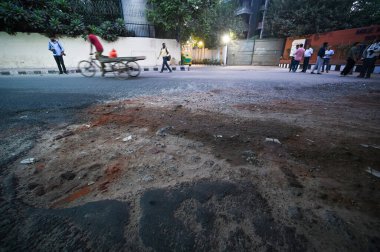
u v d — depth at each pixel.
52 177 1.44
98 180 1.41
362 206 1.17
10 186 1.35
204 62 24.22
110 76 8.52
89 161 1.66
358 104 3.90
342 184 1.38
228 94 4.70
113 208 1.14
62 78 7.71
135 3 13.46
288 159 1.71
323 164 1.64
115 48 13.14
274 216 1.10
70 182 1.39
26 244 0.93
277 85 6.21
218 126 2.52
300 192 1.29
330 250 0.90
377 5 15.16
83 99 4.02
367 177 1.46
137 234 0.98
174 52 15.02
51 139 2.11
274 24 19.12
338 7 16.44
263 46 20.75
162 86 5.77
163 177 1.44
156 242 0.95
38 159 1.69
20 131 2.33
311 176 1.47
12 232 0.99
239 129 2.43
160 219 1.07
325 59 11.78
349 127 2.56
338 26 16.02
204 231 1.01
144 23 13.95
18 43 10.87
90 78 7.74
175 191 1.29
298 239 0.96
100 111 3.18
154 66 13.45
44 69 10.47
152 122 2.65
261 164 1.62
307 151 1.87
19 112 3.11
